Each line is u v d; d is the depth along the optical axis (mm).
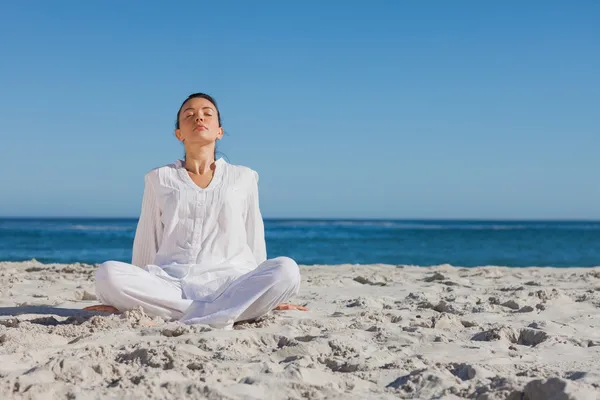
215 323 3719
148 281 3865
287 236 40594
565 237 40875
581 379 2473
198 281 3959
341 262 16078
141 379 2438
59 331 3480
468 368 2682
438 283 7023
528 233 53219
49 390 2264
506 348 3334
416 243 29312
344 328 3805
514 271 8969
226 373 2576
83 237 34844
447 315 4148
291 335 3467
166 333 3438
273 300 3871
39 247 23156
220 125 4379
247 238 4367
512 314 4539
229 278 3951
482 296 5543
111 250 21094
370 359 2902
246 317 3906
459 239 35844
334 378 2570
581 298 5352
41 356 2908
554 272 8750
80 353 2846
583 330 3910
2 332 3334
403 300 5402
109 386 2439
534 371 2646
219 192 4141
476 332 3777
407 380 2535
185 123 4191
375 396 2348
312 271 8930
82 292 5539
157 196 4184
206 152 4238
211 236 4098
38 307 4738
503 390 2248
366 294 5945
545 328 3842
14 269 8484
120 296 3822
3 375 2553
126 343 3178
